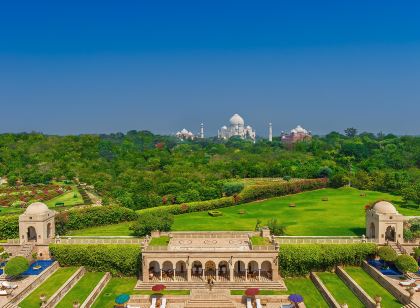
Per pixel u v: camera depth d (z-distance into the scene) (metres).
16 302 66.00
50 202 131.25
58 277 77.38
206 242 83.44
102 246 82.94
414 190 129.00
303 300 68.69
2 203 126.75
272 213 123.19
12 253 84.56
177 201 131.25
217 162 195.25
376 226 84.38
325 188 161.88
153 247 77.38
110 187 146.12
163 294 71.81
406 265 72.06
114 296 72.06
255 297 69.06
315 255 79.75
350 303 66.62
